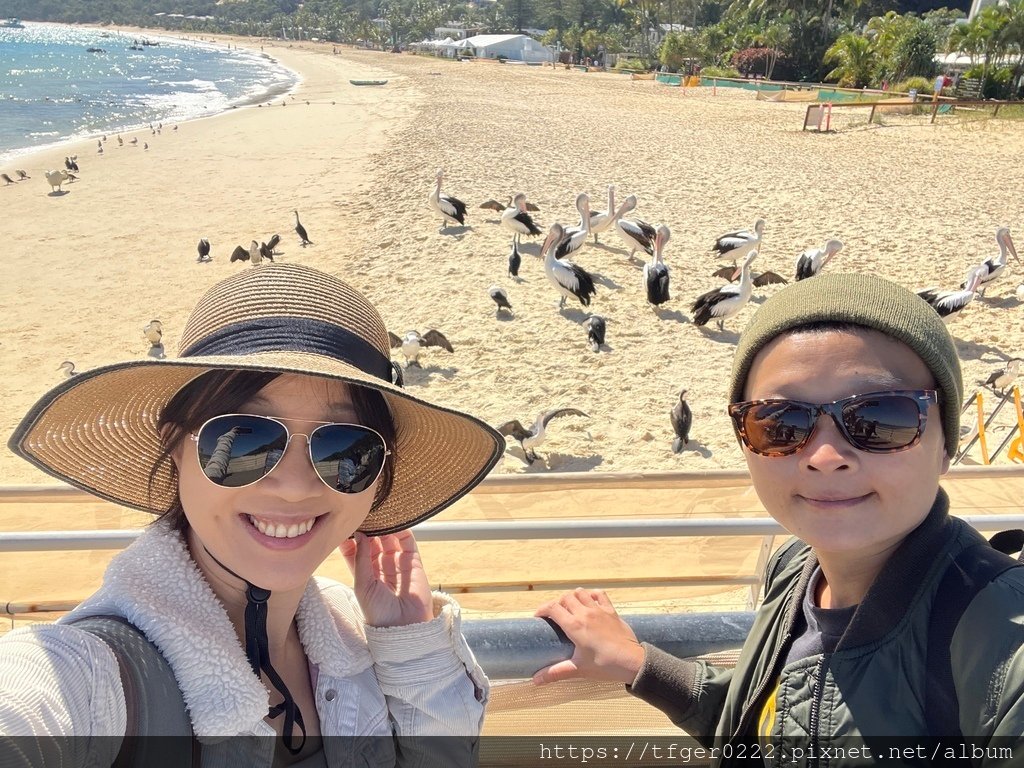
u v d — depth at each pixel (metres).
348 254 17.25
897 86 46.72
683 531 2.31
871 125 35.00
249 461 1.39
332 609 1.75
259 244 17.23
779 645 1.58
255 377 1.42
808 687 1.45
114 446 1.59
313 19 192.38
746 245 15.12
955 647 1.28
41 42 163.88
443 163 27.14
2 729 1.04
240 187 25.64
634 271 15.40
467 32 136.75
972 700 1.23
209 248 17.80
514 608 3.39
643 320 12.77
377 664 1.66
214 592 1.51
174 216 21.72
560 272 12.94
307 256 17.28
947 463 1.54
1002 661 1.21
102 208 22.97
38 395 10.90
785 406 1.44
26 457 1.51
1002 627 1.23
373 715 1.60
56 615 2.79
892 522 1.41
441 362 11.31
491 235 17.91
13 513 2.83
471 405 10.03
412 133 35.97
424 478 1.77
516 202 18.81
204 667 1.33
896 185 22.28
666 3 94.94
